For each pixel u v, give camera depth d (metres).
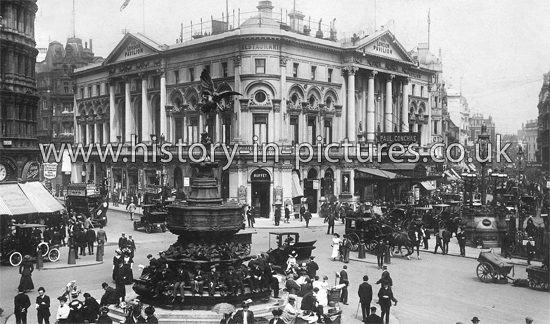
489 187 85.75
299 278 25.16
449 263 35.09
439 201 60.88
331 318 21.42
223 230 22.28
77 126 89.38
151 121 73.06
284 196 59.56
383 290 21.53
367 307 21.78
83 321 19.45
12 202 39.50
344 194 64.69
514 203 60.59
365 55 68.50
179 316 20.69
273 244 41.03
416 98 83.00
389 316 22.78
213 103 23.45
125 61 75.12
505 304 24.81
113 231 48.34
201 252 22.05
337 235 35.78
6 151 43.84
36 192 42.19
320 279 29.52
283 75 60.28
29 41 47.56
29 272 25.42
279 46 60.22
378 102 73.75
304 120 63.25
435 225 48.28
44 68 99.88
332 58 66.81
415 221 43.66
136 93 75.44
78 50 100.75
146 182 71.62
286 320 19.42
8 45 45.00
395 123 74.81
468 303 25.02
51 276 30.34
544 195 61.12
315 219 59.41
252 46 59.53
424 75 84.81
